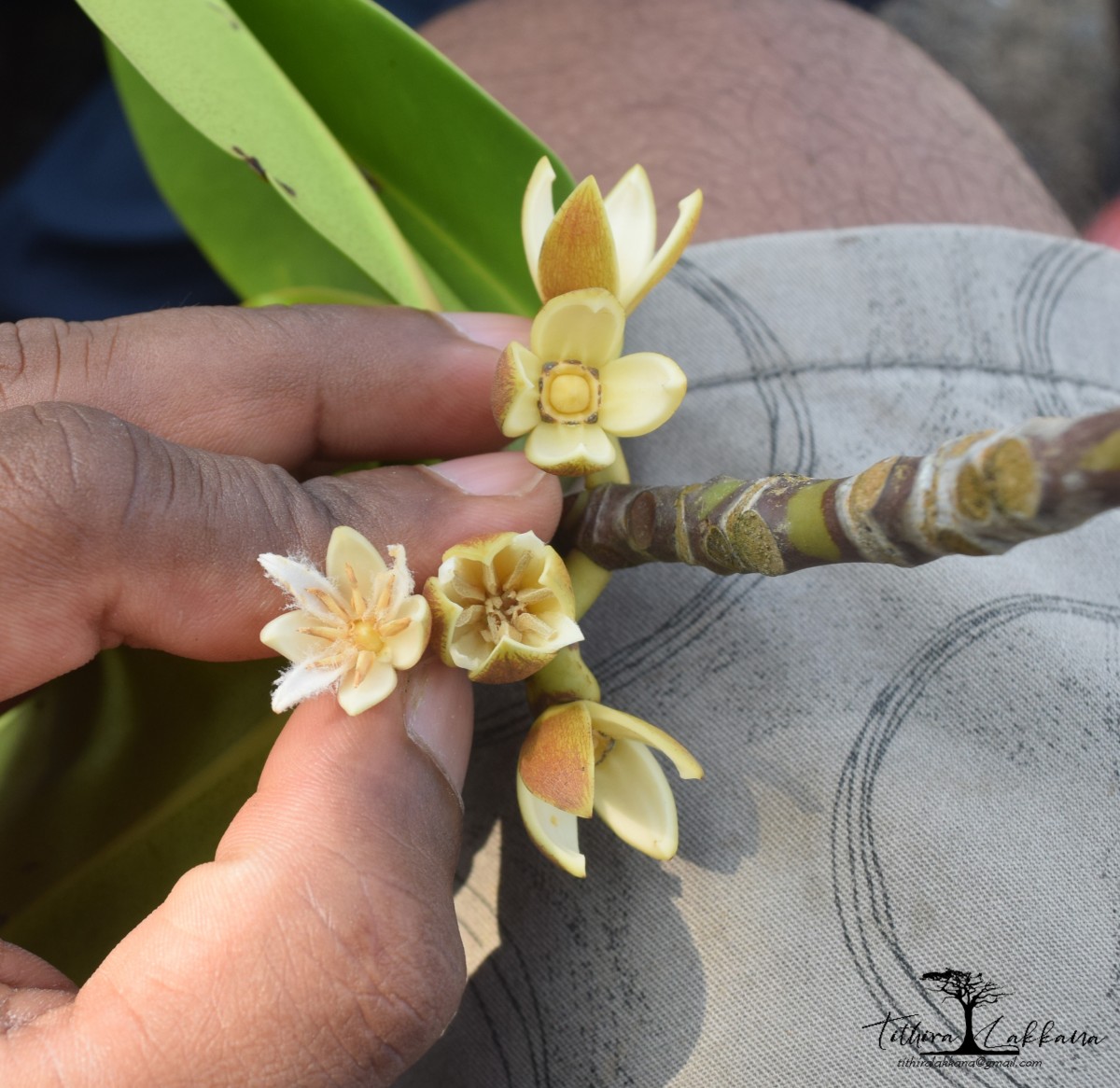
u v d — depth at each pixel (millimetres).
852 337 217
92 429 173
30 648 175
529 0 275
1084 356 218
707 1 264
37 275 352
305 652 171
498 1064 192
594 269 177
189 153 231
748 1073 182
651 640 203
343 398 199
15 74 453
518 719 204
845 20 264
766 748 194
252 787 203
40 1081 163
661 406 177
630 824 180
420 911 172
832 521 150
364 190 201
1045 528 136
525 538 172
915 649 196
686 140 251
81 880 202
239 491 180
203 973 166
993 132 268
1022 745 190
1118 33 520
